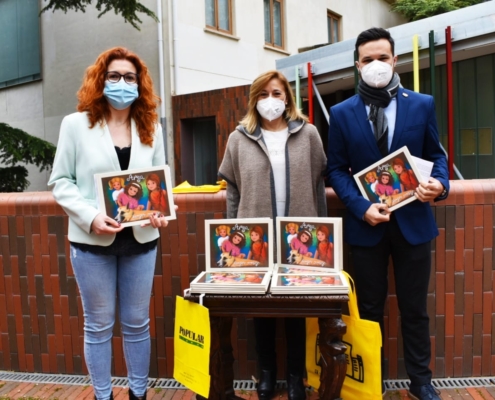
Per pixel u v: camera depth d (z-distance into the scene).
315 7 12.56
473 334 2.79
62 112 10.06
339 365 2.08
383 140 2.27
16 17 10.62
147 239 2.26
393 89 2.27
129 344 2.35
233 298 2.07
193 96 8.25
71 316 3.04
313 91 6.09
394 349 2.81
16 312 3.10
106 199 2.10
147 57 8.59
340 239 2.24
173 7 8.36
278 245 2.34
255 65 10.39
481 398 2.59
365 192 2.25
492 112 5.86
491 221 2.73
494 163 5.91
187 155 8.76
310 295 2.02
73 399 2.76
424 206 2.33
